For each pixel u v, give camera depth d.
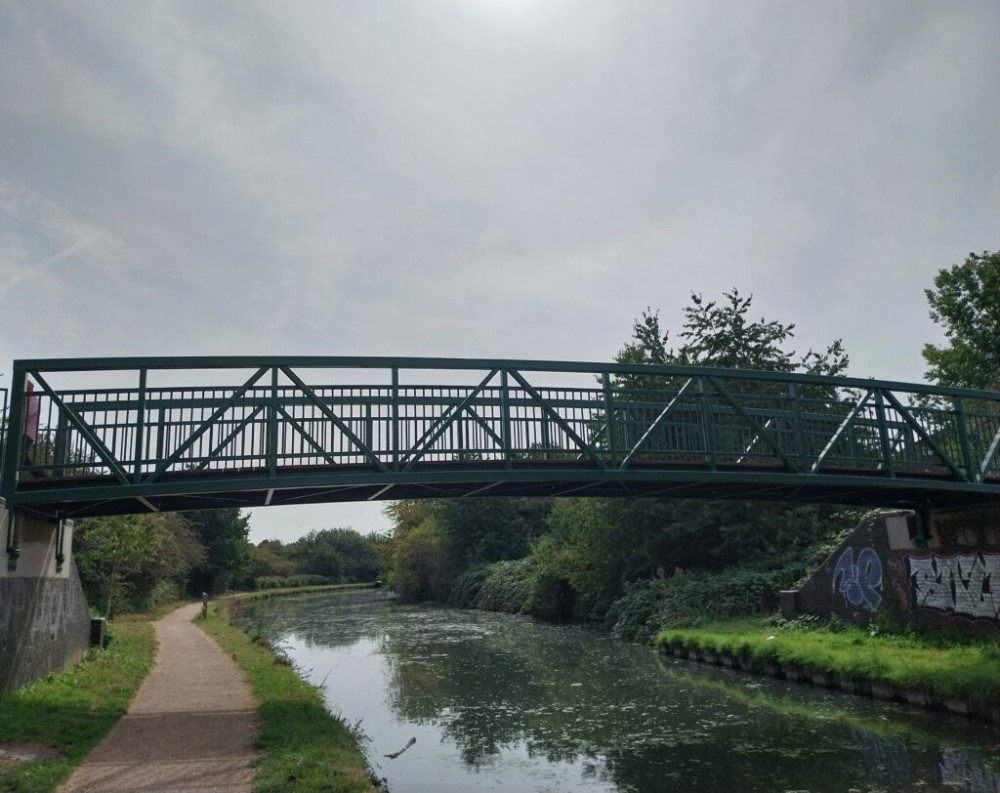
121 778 8.47
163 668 18.31
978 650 15.66
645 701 15.82
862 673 15.31
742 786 10.14
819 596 21.39
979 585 16.72
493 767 11.26
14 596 11.76
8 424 11.57
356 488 14.88
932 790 9.74
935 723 12.89
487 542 53.34
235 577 72.94
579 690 17.33
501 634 30.86
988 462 16.84
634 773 10.86
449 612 45.34
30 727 10.07
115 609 35.59
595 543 32.34
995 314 32.22
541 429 14.31
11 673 11.74
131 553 31.38
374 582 105.88
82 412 12.03
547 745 12.52
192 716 12.25
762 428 15.44
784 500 18.36
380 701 16.70
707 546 29.86
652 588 28.45
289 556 110.62
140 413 12.17
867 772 10.52
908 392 16.94
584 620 34.59
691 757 11.57
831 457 15.72
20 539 12.02
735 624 22.70
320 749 9.91
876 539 19.62
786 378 16.02
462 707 15.81
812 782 10.20
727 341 33.00
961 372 33.03
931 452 17.11
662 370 15.28
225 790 8.02
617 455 14.91
